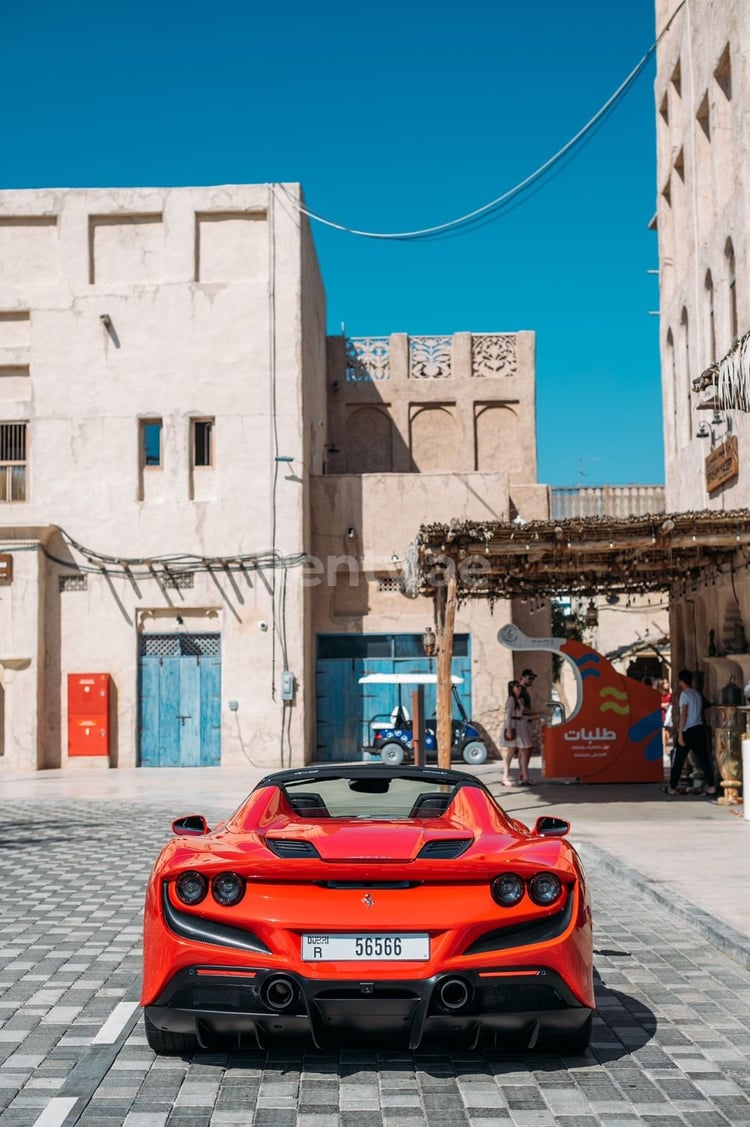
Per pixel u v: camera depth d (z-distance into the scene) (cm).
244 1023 493
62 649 2647
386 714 2731
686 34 1972
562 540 1568
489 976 482
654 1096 487
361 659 2780
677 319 2148
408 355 3356
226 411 2664
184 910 502
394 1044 562
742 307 1631
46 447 2673
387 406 3359
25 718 2583
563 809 1645
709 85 1817
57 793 2069
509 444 3319
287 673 2606
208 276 2703
